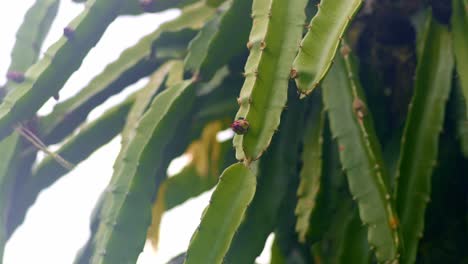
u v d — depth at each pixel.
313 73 1.07
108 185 1.43
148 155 1.39
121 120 1.69
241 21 1.43
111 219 1.35
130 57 1.67
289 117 1.51
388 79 1.56
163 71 1.61
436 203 1.41
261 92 1.09
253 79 1.09
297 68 1.07
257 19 1.15
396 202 1.29
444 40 1.42
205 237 1.11
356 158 1.29
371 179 1.26
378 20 1.53
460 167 1.43
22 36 1.65
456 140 1.42
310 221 1.40
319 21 1.10
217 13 1.54
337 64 1.39
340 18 1.10
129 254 1.35
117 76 1.66
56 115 1.64
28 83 1.41
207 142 1.81
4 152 1.55
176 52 1.65
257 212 1.41
